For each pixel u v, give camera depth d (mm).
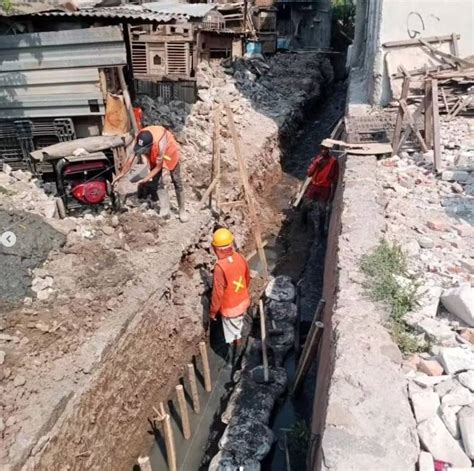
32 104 7770
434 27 10508
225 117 11562
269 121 13266
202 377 6469
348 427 3053
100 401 4652
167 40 10719
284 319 6988
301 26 30297
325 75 23578
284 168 13086
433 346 3803
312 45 30625
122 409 5043
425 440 3006
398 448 2926
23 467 3654
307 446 4844
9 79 7637
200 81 13336
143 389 5461
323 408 3547
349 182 6859
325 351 4609
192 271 6953
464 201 6410
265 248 9164
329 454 2889
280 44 27438
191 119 10766
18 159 8094
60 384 4309
